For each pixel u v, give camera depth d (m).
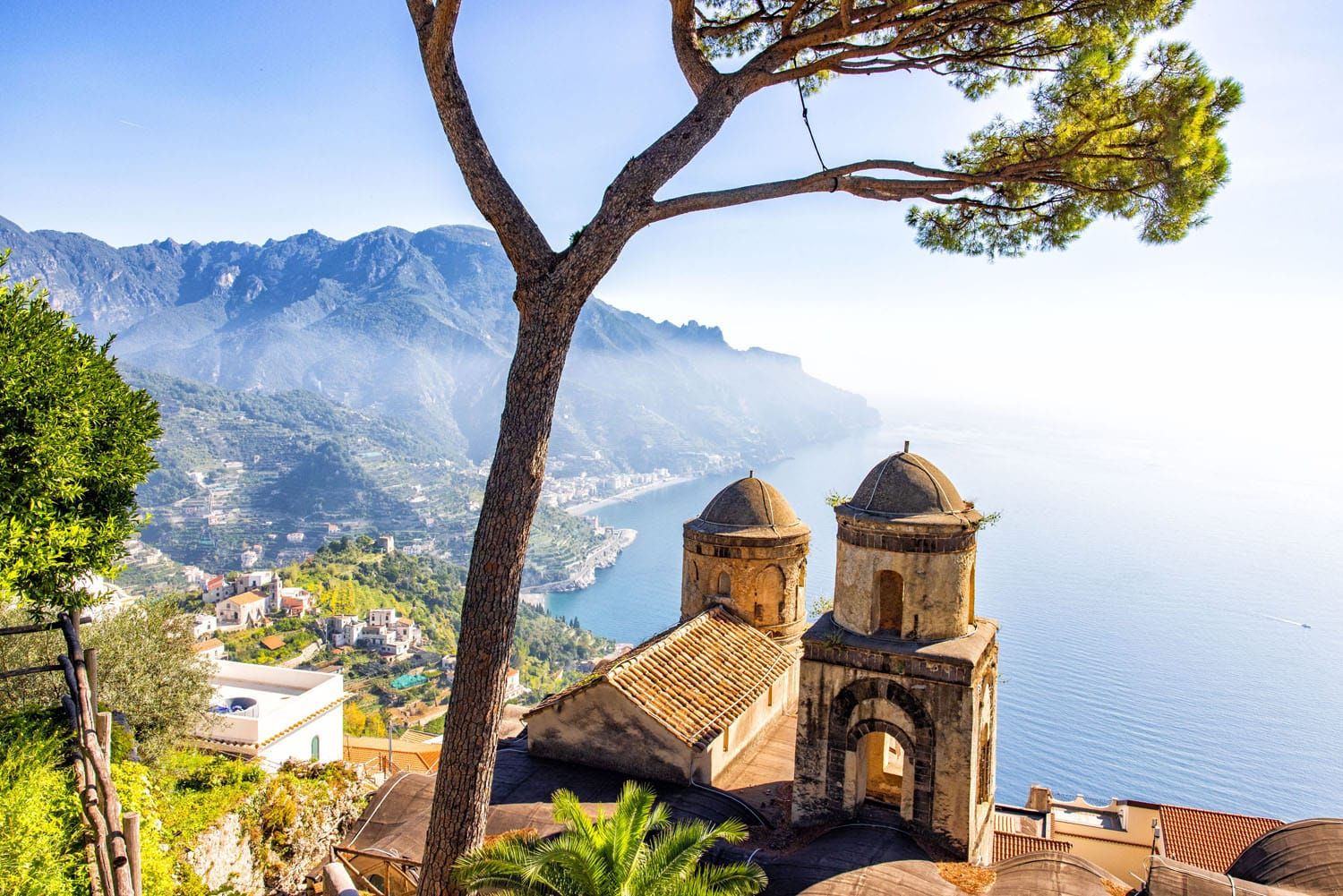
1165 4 12.84
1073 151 13.01
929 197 14.71
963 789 14.62
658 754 17.55
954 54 14.30
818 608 24.66
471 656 10.59
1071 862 13.41
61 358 15.02
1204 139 12.28
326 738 39.62
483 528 10.67
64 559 14.66
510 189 11.02
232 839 21.73
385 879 16.91
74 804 11.09
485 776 10.71
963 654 14.73
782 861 14.02
